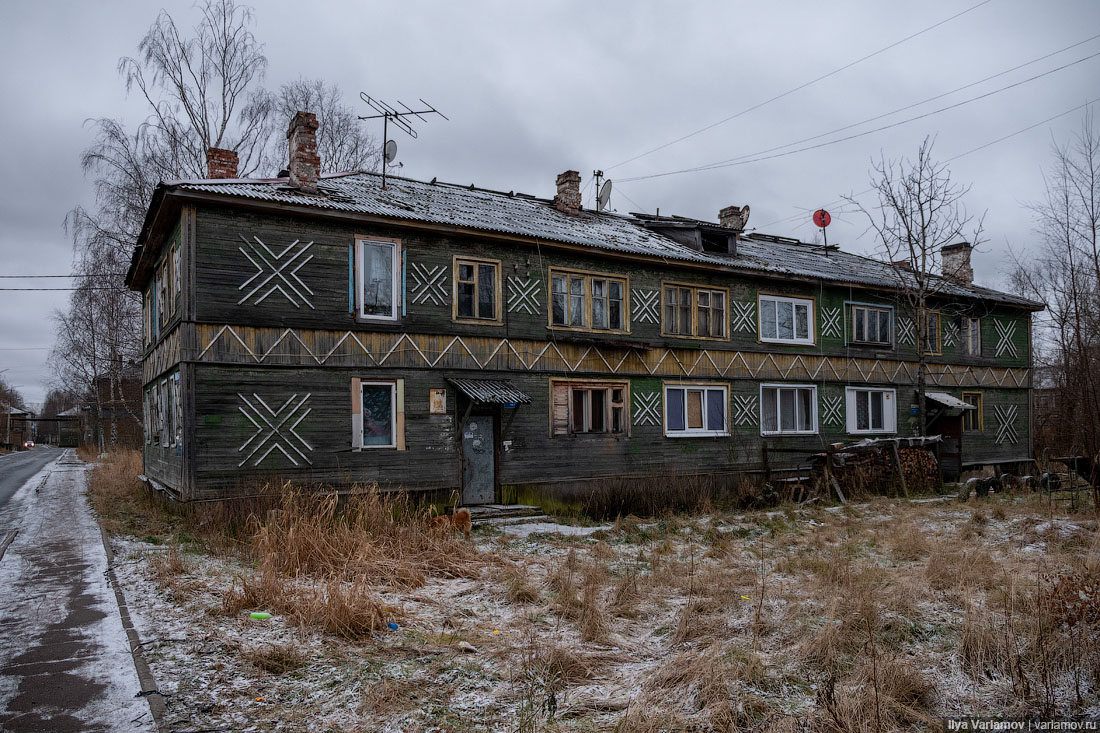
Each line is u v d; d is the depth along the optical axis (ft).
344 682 20.01
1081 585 25.05
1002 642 22.22
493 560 36.55
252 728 17.15
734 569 34.83
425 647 23.09
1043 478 70.03
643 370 64.28
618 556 38.70
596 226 69.62
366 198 53.67
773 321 73.82
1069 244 69.15
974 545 40.09
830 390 77.10
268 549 34.22
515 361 56.80
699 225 72.43
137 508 55.57
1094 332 75.72
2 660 21.31
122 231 93.45
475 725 17.66
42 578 31.50
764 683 20.53
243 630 24.16
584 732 17.48
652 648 23.79
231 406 44.91
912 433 83.25
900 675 20.21
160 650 22.06
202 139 95.35
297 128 51.21
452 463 53.16
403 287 51.75
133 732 16.70
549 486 58.34
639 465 63.41
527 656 22.33
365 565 32.37
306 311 47.88
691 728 17.76
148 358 67.00
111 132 91.50
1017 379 94.17
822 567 33.32
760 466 71.20
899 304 83.61
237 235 45.75
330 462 48.11
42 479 87.86
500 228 55.11
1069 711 19.21
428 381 52.54
